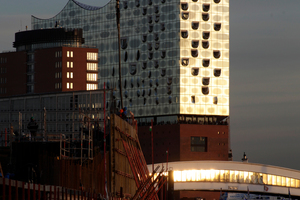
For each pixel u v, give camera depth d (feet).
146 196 429.79
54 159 402.31
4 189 240.32
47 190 286.66
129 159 530.27
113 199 443.32
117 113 545.85
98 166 448.24
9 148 497.87
